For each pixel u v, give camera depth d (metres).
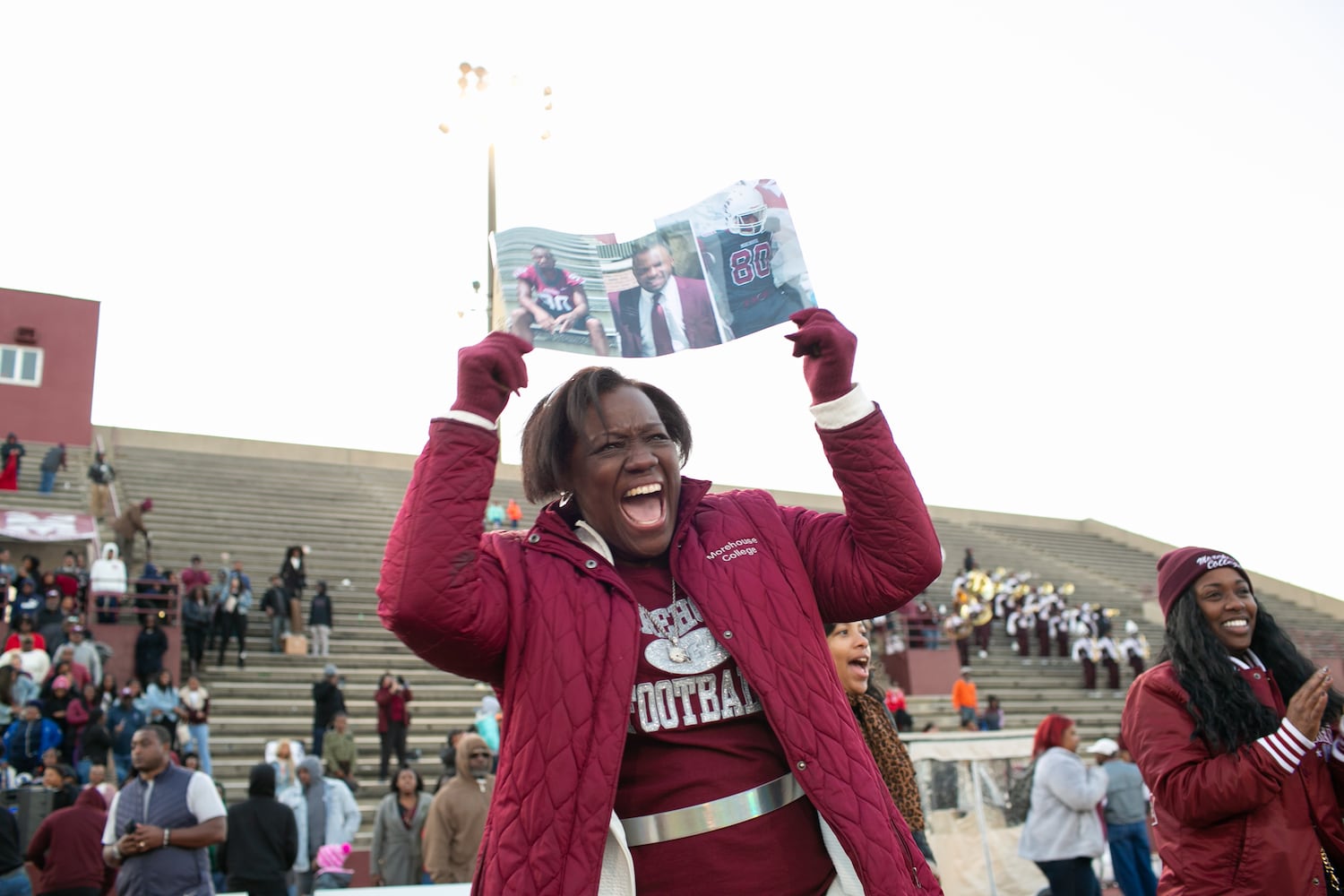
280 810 8.77
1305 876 3.57
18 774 12.55
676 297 2.75
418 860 10.03
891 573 2.57
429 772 15.81
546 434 2.68
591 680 2.35
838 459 2.55
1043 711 23.50
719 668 2.45
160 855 6.73
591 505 2.60
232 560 22.67
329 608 19.05
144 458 29.53
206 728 14.62
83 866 8.29
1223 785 3.58
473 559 2.36
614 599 2.46
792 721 2.34
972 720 21.19
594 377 2.64
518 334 2.60
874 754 4.30
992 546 38.56
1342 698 3.99
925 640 24.08
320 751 15.04
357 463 34.47
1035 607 26.92
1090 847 8.13
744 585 2.50
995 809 9.47
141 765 6.87
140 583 18.75
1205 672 3.81
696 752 2.38
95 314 29.91
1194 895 3.69
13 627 15.86
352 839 12.46
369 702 17.69
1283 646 4.03
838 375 2.56
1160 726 3.85
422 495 2.35
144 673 16.33
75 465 27.23
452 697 18.56
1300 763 3.68
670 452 2.61
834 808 2.28
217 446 32.81
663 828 2.33
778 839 2.34
